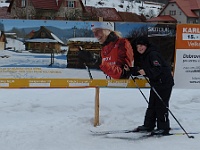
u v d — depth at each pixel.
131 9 66.12
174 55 5.98
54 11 44.72
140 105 7.48
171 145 4.97
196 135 5.44
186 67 6.02
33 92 9.07
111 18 49.16
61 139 5.19
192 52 6.01
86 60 5.84
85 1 58.97
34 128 5.68
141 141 5.14
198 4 59.03
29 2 43.84
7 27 5.70
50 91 9.23
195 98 8.48
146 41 5.21
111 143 5.05
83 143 5.04
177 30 5.93
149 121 5.52
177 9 58.78
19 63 5.80
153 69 5.11
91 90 9.43
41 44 5.78
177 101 8.03
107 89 9.65
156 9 69.50
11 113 6.66
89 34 5.79
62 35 5.78
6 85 5.82
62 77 5.87
